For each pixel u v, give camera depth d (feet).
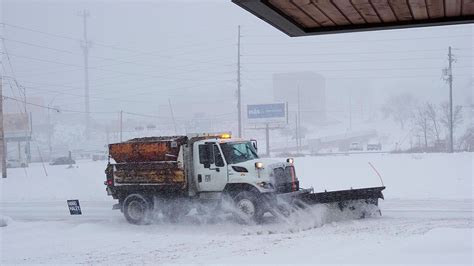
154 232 47.65
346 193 47.80
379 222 46.60
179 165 50.31
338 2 17.02
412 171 97.91
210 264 31.24
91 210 66.54
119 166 53.72
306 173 104.94
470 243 27.84
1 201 84.64
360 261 26.94
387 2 17.10
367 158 138.10
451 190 70.49
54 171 132.26
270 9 17.07
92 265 34.55
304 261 28.99
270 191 47.60
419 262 25.02
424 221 46.26
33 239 46.57
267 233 43.80
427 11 18.20
